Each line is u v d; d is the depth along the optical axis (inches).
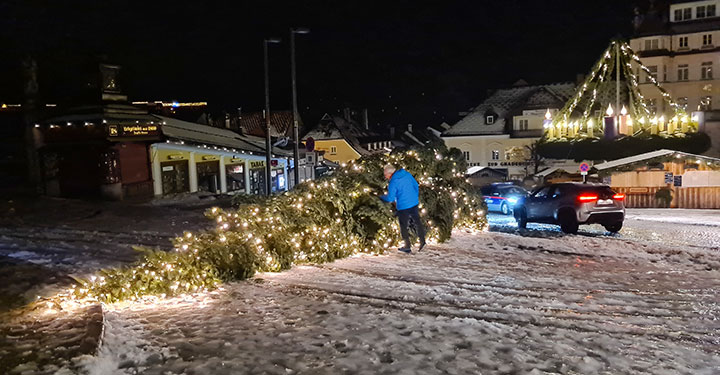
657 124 1942.7
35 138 944.3
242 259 328.5
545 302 270.7
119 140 913.5
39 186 935.0
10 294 261.1
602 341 201.9
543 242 529.0
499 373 165.6
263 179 1510.8
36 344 176.4
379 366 169.6
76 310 226.2
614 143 2021.4
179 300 268.4
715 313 251.1
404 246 466.6
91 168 913.5
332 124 3011.8
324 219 417.4
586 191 649.0
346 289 297.7
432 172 556.4
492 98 2962.6
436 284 316.8
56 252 404.5
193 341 193.3
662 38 2445.9
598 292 299.6
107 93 932.6
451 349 187.6
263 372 162.4
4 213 646.5
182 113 2014.0
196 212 702.5
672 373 169.3
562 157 2223.2
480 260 421.1
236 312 240.7
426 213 509.0
